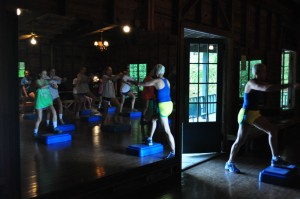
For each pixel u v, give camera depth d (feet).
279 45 28.63
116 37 47.42
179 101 15.57
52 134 21.72
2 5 8.79
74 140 21.85
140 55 44.98
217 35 18.66
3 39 8.84
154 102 18.43
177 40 15.42
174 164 15.31
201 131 19.35
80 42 48.47
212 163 17.62
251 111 14.84
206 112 19.42
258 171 16.21
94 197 11.82
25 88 36.99
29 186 12.51
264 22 26.05
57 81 26.71
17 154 9.18
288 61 32.89
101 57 50.21
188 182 14.40
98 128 26.84
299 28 31.40
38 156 17.39
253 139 21.90
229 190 13.41
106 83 29.73
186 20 15.97
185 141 19.20
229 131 22.27
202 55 19.01
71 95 46.21
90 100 40.14
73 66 48.03
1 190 8.85
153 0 14.10
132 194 12.82
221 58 19.16
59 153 18.12
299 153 20.39
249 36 23.68
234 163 17.61
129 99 45.85
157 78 16.06
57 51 46.14
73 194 11.05
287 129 28.43
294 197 12.68
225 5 19.99
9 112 8.98
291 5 29.50
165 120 16.28
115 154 17.90
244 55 24.08
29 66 43.19
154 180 14.20
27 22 33.91
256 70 14.56
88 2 11.65
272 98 28.71
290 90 32.96
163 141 21.43
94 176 13.84
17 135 9.16
